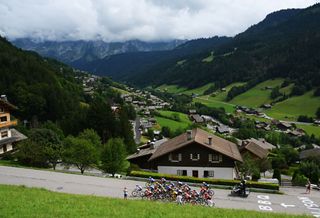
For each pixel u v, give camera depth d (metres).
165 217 23.98
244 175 69.31
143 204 28.30
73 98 164.75
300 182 64.81
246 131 173.75
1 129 77.94
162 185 36.34
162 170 64.75
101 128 105.62
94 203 26.70
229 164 63.03
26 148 63.53
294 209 37.97
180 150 64.12
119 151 63.56
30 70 166.00
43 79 166.62
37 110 139.38
